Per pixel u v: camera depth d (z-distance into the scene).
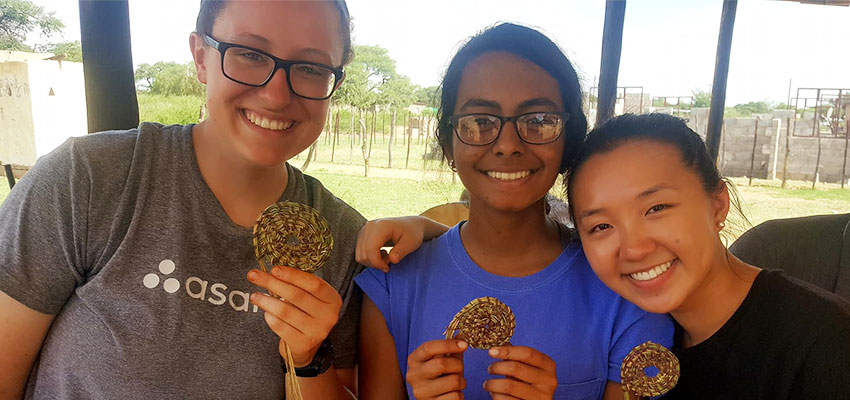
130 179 0.45
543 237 0.52
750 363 0.43
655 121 0.45
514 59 0.47
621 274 0.44
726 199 0.46
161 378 0.44
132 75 1.01
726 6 2.27
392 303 0.50
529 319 0.48
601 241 0.44
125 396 0.44
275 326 0.40
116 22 0.97
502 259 0.51
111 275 0.44
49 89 4.61
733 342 0.44
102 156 0.45
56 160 0.44
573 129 0.50
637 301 0.44
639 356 0.41
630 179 0.42
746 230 0.69
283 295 0.39
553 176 0.48
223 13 0.44
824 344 0.40
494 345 0.40
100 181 0.44
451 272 0.51
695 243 0.42
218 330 0.45
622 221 0.43
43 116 4.58
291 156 0.48
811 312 0.42
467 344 0.40
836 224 0.66
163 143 0.47
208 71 0.45
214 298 0.46
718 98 2.34
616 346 0.47
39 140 4.56
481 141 0.47
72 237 0.44
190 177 0.47
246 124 0.45
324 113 0.48
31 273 0.43
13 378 0.45
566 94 0.49
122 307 0.44
